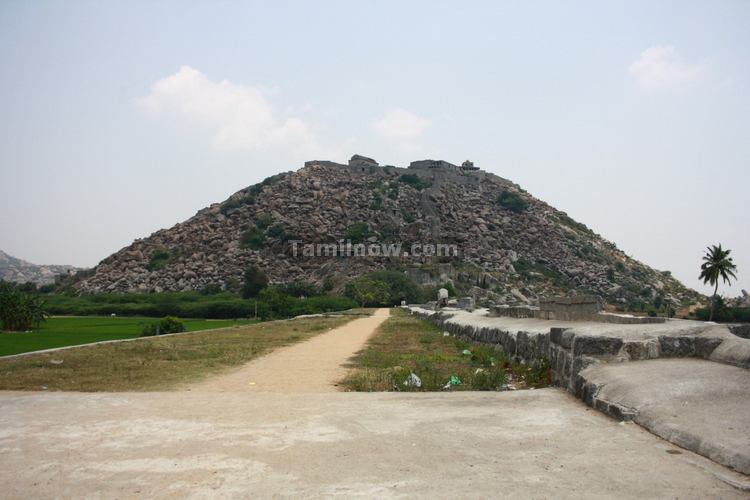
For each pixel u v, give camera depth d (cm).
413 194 18812
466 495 582
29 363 1944
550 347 1393
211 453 740
